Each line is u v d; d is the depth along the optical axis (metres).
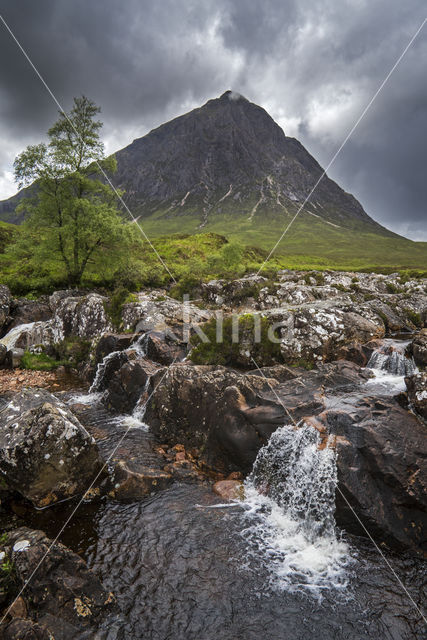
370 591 7.20
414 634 6.35
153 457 11.74
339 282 34.22
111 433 13.35
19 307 29.11
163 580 7.36
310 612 6.76
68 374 20.48
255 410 11.08
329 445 9.27
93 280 39.09
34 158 32.22
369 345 16.23
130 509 9.42
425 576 7.53
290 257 147.88
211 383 12.46
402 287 34.84
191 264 60.47
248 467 10.77
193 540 8.41
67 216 34.25
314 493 9.09
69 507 9.44
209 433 11.81
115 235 33.97
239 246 70.81
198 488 10.36
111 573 7.46
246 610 6.79
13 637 5.52
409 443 9.06
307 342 16.36
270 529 8.83
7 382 18.88
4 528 8.64
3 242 62.56
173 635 6.28
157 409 13.68
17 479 9.15
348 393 11.82
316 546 8.35
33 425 9.58
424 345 14.04
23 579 6.37
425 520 8.24
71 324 23.61
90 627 6.27
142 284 40.81
